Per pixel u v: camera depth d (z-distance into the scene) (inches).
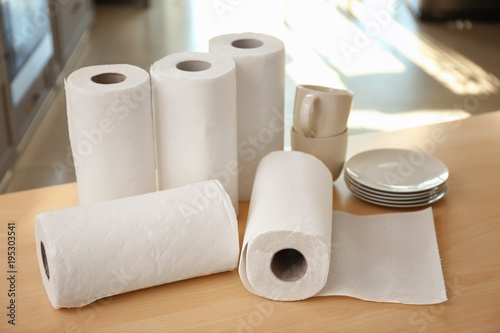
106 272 32.9
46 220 33.0
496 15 158.9
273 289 34.4
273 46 41.5
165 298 34.8
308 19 162.2
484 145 50.8
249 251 33.6
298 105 44.5
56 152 95.3
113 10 167.3
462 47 141.4
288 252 37.5
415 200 42.6
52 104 110.0
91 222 33.1
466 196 44.6
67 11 123.3
